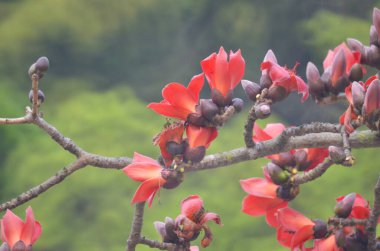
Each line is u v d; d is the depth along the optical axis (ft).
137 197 8.04
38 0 90.17
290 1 84.07
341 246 8.52
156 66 89.40
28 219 8.34
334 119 64.44
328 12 80.64
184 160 8.22
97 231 61.26
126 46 89.15
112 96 75.72
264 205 9.12
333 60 9.07
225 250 57.06
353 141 8.41
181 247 8.32
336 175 58.54
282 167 9.02
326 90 9.08
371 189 59.00
